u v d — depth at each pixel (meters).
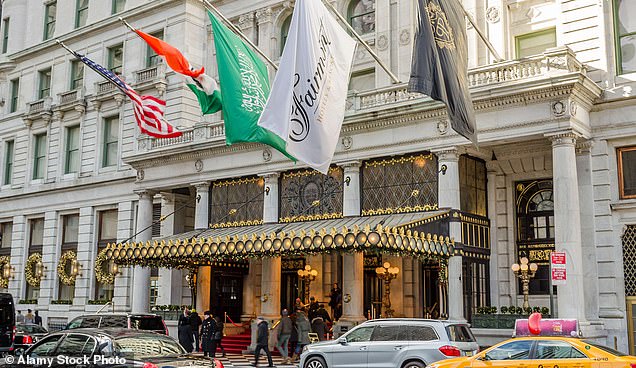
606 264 22.59
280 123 18.12
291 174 28.92
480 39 26.89
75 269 39.88
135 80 38.84
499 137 22.91
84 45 43.38
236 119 20.67
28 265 43.53
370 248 20.59
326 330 26.33
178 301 34.94
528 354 14.30
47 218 43.12
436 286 27.75
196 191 32.25
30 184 44.97
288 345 27.22
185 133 32.91
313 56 18.84
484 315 23.06
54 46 44.94
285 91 18.39
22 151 46.12
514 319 22.47
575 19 24.53
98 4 43.22
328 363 18.19
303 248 22.27
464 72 20.09
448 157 24.00
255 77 21.42
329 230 23.16
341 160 26.84
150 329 22.44
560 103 21.81
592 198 23.05
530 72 22.70
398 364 16.94
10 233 46.53
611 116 23.16
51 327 40.53
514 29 26.45
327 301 31.14
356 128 26.36
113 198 39.34
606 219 22.81
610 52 23.55
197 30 37.81
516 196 26.09
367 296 29.44
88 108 42.09
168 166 32.88
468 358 14.90
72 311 39.84
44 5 47.47
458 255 23.38
